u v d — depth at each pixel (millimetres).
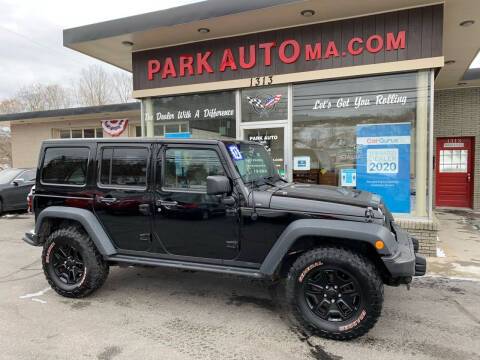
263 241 3375
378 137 6254
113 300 4043
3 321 3504
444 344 3053
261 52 6910
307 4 5742
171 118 7863
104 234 3934
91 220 3920
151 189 3744
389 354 2895
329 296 3107
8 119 15594
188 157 3646
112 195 3889
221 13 6207
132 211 3816
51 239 4043
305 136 6777
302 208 3256
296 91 6793
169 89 7652
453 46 7406
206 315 3648
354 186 6453
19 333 3260
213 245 3547
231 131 7332
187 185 3641
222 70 7223
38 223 4230
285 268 3496
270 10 5973
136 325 3424
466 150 10969
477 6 5707
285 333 3264
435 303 3918
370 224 3066
